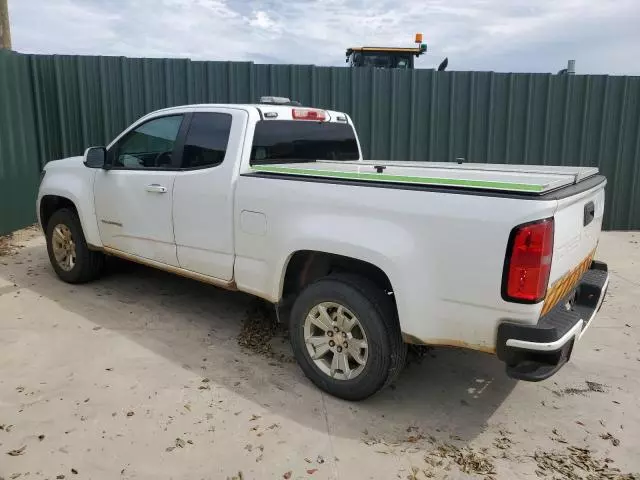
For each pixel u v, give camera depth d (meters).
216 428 3.21
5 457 2.88
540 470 2.94
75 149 9.07
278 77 8.93
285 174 3.77
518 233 2.76
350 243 3.30
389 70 8.88
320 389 3.66
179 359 4.07
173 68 8.90
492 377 3.98
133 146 4.93
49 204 5.96
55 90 8.87
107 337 4.41
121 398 3.49
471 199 2.90
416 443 3.15
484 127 9.07
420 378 3.94
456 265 2.96
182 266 4.51
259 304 5.27
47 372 3.79
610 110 9.03
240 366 4.00
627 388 3.84
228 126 4.18
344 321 3.46
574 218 3.17
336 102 8.98
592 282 3.64
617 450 3.13
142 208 4.72
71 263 5.67
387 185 3.22
